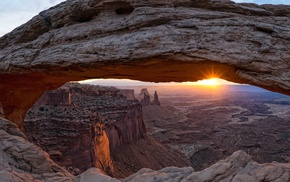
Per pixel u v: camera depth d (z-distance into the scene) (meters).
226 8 10.65
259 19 10.15
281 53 9.23
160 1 10.78
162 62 10.45
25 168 10.05
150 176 9.80
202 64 10.07
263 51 9.33
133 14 10.95
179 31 10.09
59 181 9.76
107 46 10.77
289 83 8.89
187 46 9.77
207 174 8.99
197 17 10.29
